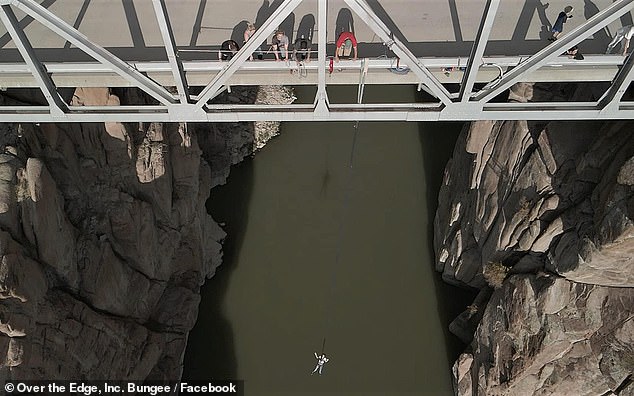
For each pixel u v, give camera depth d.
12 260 12.28
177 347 18.67
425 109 10.30
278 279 21.06
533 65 9.32
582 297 14.89
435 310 20.52
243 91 23.83
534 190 15.90
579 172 14.60
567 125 15.05
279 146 23.42
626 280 13.88
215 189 22.52
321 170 22.98
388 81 11.41
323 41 8.52
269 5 12.65
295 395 19.41
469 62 9.16
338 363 19.77
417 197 22.53
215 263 21.20
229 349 19.97
